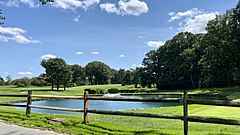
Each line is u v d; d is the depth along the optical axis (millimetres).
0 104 12266
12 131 7574
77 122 8695
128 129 7695
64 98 9328
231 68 51812
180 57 67625
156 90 68250
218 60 49625
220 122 5977
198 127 8688
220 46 48594
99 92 59438
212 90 48438
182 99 6637
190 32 72375
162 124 9648
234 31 46531
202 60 54438
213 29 49375
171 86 71188
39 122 8977
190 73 66938
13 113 11375
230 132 7586
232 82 57344
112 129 7695
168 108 17391
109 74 136500
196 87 67625
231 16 48250
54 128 7938
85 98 8617
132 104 30094
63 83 73500
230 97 31078
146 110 16438
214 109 15062
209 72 57469
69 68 77125
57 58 73625
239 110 13914
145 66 78562
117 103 32125
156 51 77938
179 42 72562
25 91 53438
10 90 55406
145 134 7027
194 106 17953
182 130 8047
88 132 7395
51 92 56406
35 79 88688
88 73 133750
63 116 10438
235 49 47188
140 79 82312
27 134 7148
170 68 70125
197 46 64375
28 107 10750
